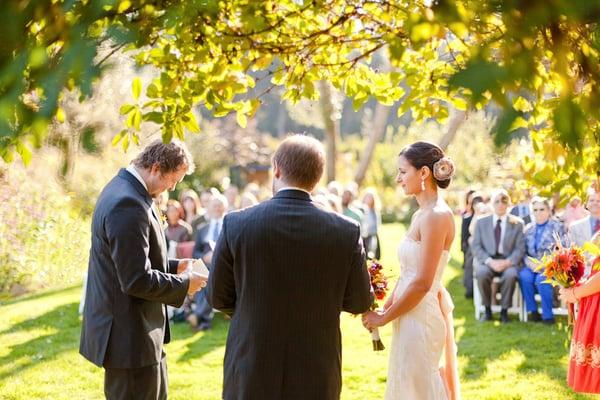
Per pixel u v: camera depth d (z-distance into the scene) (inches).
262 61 133.6
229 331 110.3
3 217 348.8
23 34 68.9
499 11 65.4
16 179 348.8
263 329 105.7
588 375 162.1
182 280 126.3
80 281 441.4
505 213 329.7
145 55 119.8
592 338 161.5
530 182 139.1
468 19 69.3
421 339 135.9
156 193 131.8
